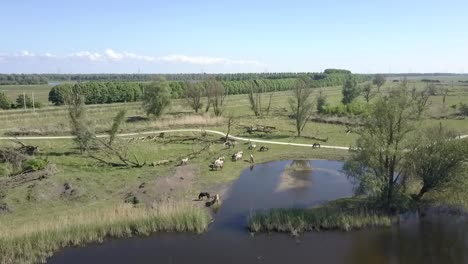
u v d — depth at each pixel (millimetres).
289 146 68688
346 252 31625
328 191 46125
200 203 41312
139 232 34688
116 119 61125
